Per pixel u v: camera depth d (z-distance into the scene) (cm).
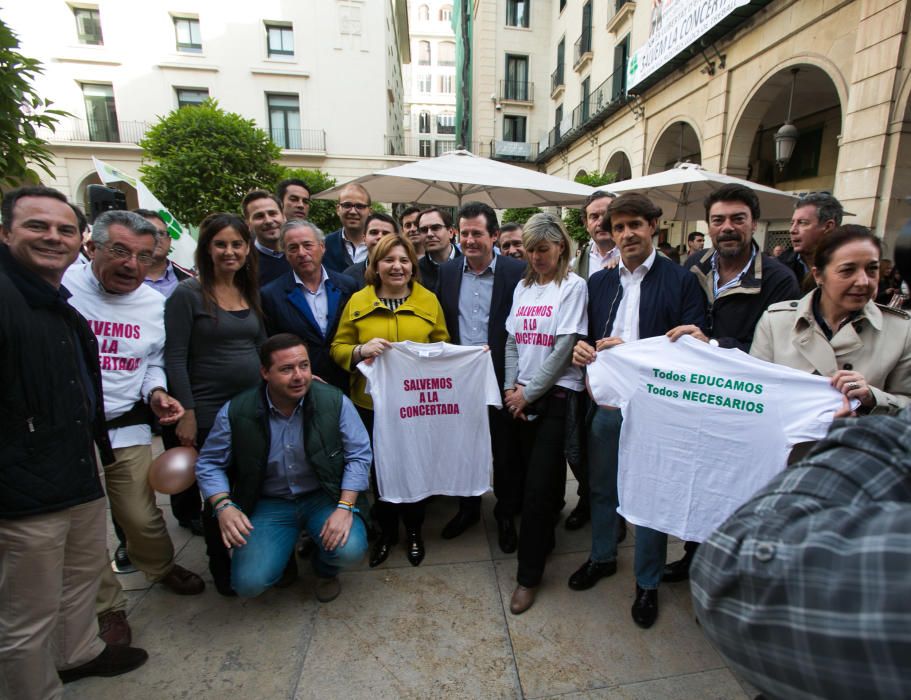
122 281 220
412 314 272
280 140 1908
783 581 58
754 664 62
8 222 158
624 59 1352
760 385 178
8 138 260
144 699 185
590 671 198
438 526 315
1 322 150
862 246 169
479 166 471
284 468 234
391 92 2264
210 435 228
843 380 166
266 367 214
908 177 570
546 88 2220
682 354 192
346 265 416
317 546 236
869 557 52
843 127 636
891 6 563
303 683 192
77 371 172
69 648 186
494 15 2145
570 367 242
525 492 237
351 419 242
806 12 703
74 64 1741
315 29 1855
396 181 568
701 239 857
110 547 291
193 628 222
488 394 259
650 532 217
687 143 1205
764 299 239
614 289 235
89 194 355
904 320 177
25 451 156
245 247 248
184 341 243
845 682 51
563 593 246
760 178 1091
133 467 227
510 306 284
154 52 1775
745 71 845
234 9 1797
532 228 243
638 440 202
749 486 182
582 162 1717
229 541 209
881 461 67
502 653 207
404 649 209
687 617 229
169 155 1165
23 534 159
